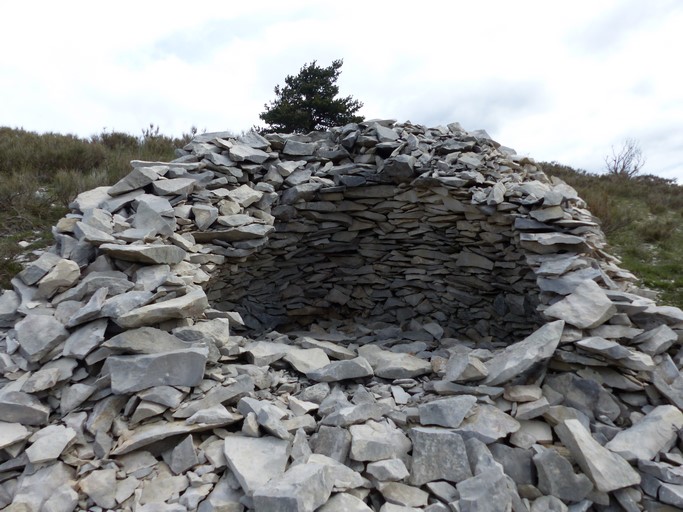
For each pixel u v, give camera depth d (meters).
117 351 2.55
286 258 5.43
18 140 7.00
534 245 3.94
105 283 2.98
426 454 2.38
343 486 2.05
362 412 2.61
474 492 2.13
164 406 2.42
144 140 9.28
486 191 4.61
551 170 13.12
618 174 13.88
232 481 2.11
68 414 2.39
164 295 2.99
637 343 2.99
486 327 5.31
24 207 4.95
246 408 2.49
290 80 15.80
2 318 2.94
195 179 4.46
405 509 2.05
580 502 2.24
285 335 4.77
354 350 4.16
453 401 2.66
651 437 2.46
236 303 5.20
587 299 3.13
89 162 6.65
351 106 15.97
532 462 2.40
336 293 6.05
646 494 2.28
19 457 2.18
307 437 2.49
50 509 1.92
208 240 4.17
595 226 3.95
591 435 2.50
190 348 2.65
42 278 3.15
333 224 5.43
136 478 2.15
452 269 5.43
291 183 5.07
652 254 7.21
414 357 3.65
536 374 2.87
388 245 5.71
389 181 5.11
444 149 5.28
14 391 2.36
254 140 5.36
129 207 4.04
